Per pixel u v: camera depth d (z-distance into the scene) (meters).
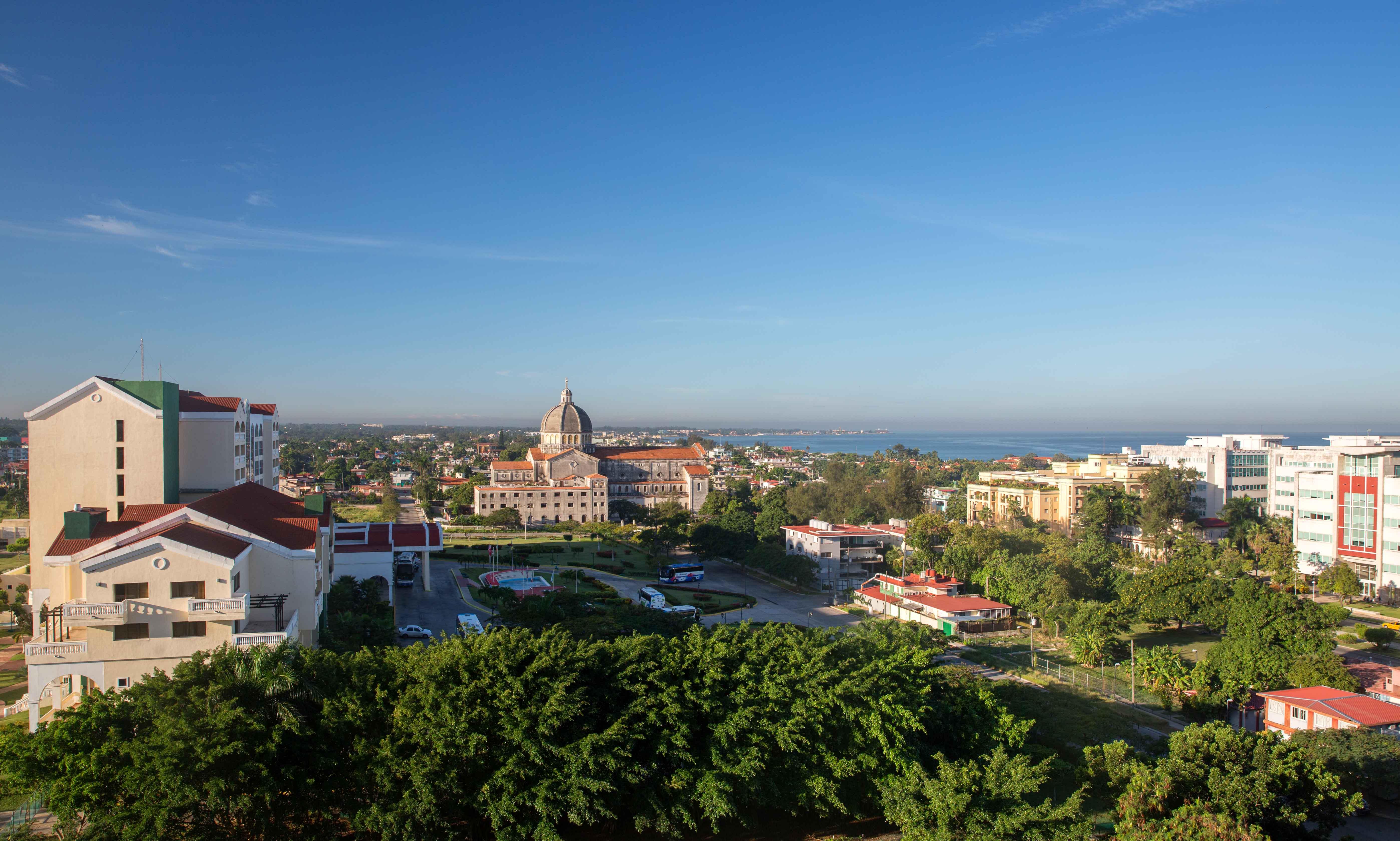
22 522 155.62
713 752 48.53
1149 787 49.03
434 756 42.97
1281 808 48.03
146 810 38.41
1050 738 68.12
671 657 52.72
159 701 41.69
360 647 68.06
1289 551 143.00
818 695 52.69
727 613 120.38
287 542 69.06
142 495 84.25
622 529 196.75
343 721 44.09
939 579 125.06
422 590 115.81
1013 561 118.94
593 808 45.66
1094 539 142.75
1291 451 191.62
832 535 150.75
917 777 49.78
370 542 108.69
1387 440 167.00
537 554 158.88
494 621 87.88
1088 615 99.56
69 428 82.75
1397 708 67.12
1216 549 152.00
